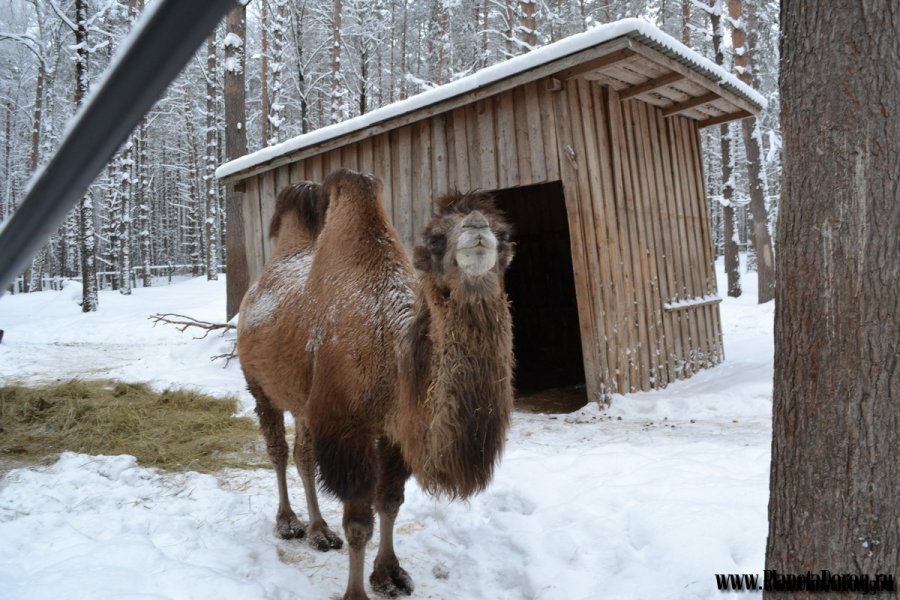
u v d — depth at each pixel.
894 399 2.33
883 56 2.32
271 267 5.00
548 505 4.82
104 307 23.94
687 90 9.41
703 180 11.44
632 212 9.22
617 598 3.46
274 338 4.39
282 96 31.89
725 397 8.16
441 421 3.07
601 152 8.72
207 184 33.19
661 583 3.52
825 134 2.42
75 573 3.53
